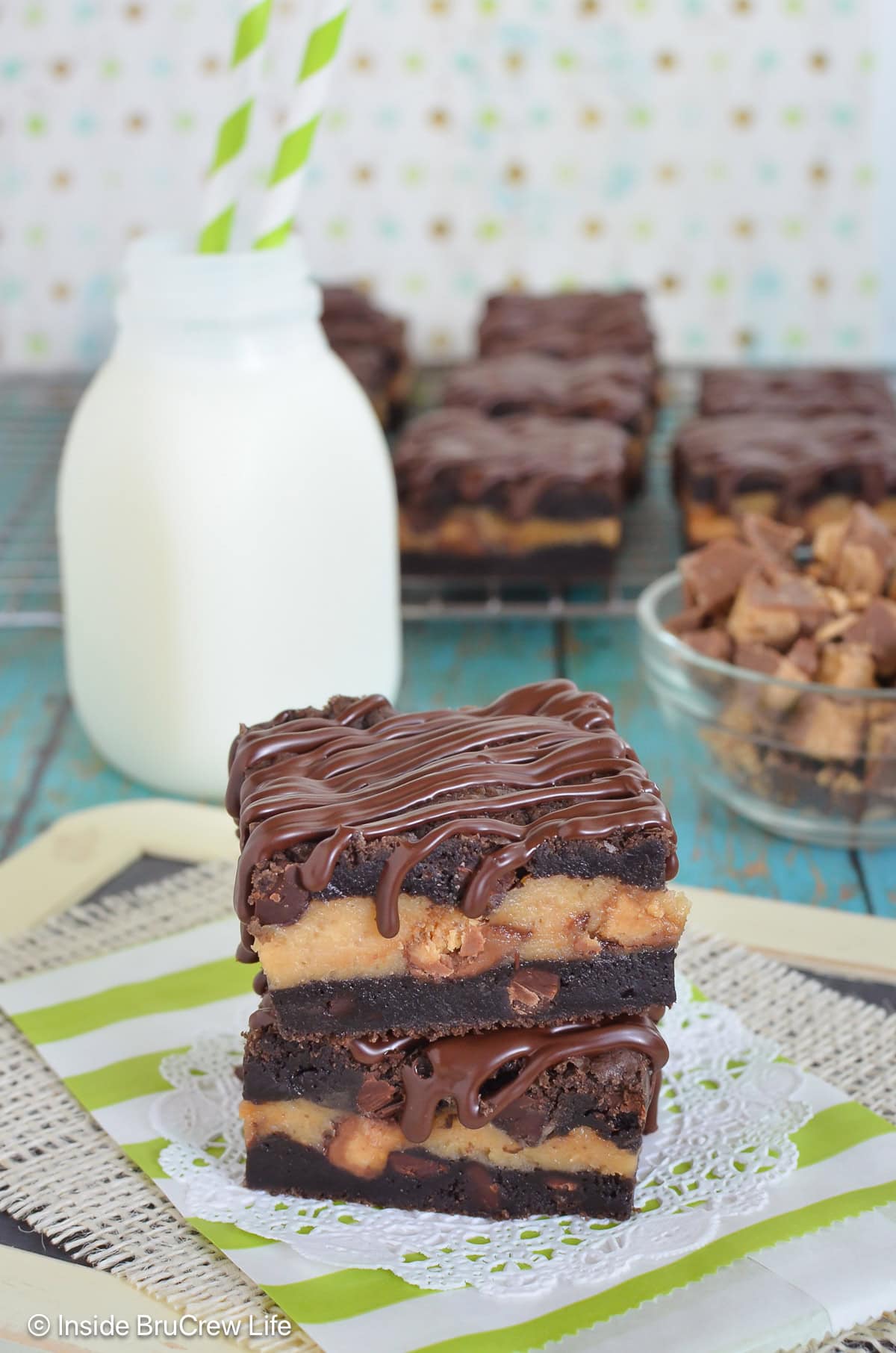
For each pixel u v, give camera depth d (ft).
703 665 1.58
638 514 2.26
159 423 1.59
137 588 1.62
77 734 1.84
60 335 2.72
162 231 2.65
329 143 2.62
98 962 1.45
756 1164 1.28
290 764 1.30
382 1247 1.24
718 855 1.64
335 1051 1.26
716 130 2.59
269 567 1.61
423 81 2.58
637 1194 1.27
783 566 1.69
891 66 2.54
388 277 2.71
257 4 1.53
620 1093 1.25
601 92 2.58
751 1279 1.20
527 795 1.25
